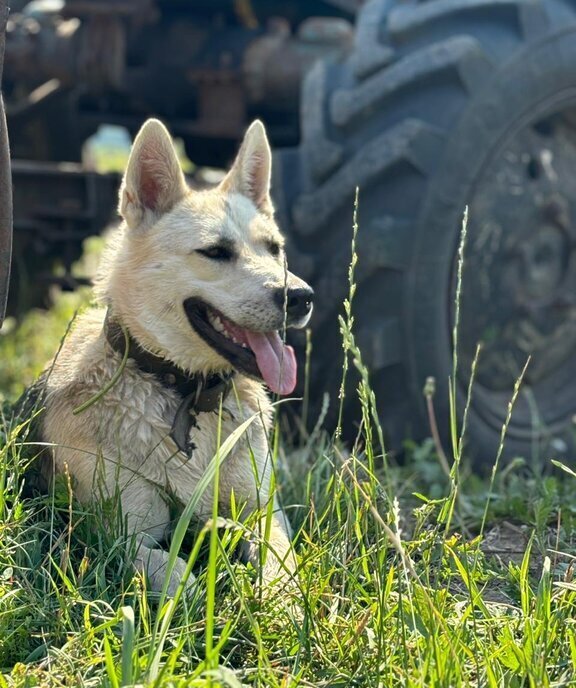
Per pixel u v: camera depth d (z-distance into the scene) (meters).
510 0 2.26
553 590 1.68
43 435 1.83
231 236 1.82
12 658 1.58
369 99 2.19
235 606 1.62
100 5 2.43
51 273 2.55
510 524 1.96
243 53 2.49
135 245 1.84
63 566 1.63
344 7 2.55
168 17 2.62
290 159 2.24
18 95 2.67
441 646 1.53
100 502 1.74
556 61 2.27
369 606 1.63
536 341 2.37
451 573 1.67
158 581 1.68
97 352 1.82
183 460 1.78
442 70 2.19
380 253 2.15
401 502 2.03
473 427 2.29
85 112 2.77
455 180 2.19
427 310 2.20
